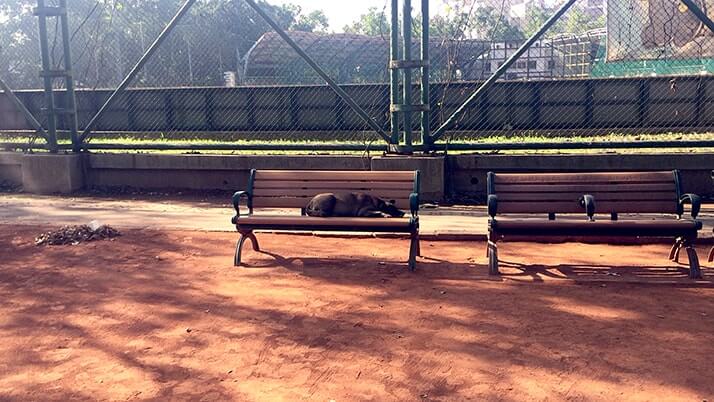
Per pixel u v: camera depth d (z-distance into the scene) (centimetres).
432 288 547
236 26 1956
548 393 346
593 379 361
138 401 349
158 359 407
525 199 620
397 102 996
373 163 977
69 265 652
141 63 1121
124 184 1159
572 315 468
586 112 1316
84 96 1570
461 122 1358
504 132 1350
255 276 599
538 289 537
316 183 677
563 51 1866
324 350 414
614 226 561
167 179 1138
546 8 1253
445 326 452
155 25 1714
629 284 545
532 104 1335
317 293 541
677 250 616
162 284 578
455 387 357
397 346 418
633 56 1492
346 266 627
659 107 1283
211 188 1120
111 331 461
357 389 357
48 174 1146
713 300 498
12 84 1773
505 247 700
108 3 1318
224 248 712
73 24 1658
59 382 377
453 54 1193
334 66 1873
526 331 438
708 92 1253
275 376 377
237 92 1466
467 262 635
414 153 996
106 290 564
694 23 1367
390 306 500
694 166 920
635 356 391
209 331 454
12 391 367
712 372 366
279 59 1878
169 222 851
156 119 1534
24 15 1795
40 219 891
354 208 644
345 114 1391
